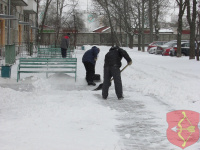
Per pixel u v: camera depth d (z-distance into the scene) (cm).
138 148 470
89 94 913
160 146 480
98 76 1188
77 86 1080
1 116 640
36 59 1186
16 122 595
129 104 784
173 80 1211
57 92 944
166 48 2831
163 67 1680
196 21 2198
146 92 954
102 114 671
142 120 629
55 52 2238
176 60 2102
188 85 1077
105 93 845
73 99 824
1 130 544
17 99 816
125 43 5556
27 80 1159
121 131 555
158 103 795
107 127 579
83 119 629
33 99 820
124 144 486
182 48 2684
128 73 1448
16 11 3080
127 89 1019
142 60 2205
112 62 845
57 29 4006
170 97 866
